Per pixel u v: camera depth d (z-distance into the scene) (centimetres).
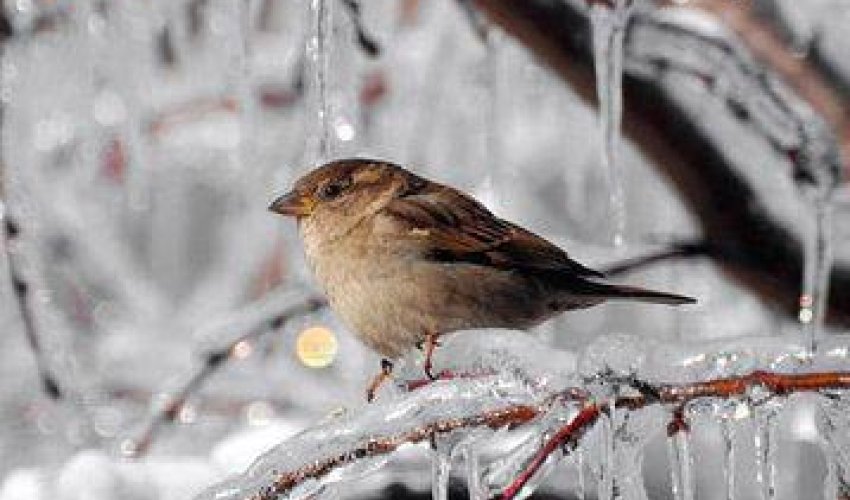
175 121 1477
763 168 982
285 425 1078
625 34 945
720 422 582
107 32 1241
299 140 1300
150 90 1359
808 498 900
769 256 980
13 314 1367
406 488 715
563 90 1059
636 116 961
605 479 570
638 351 573
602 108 895
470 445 584
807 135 963
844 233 1026
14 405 1379
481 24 1120
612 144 898
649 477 736
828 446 579
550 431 571
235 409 1299
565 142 1272
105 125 1366
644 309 1278
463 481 637
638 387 567
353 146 1075
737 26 1002
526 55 1015
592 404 568
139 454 1129
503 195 1247
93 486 972
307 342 1137
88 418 1128
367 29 959
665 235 994
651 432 584
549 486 657
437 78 1241
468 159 1241
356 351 1297
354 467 588
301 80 1236
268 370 1327
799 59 1003
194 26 1348
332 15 874
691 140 968
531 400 578
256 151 1220
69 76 1293
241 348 1145
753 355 566
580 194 1273
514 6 948
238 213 1532
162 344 1545
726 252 985
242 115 1062
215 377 1314
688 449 573
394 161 1239
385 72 1257
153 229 1638
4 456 1345
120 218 1603
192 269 1656
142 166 1389
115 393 1409
